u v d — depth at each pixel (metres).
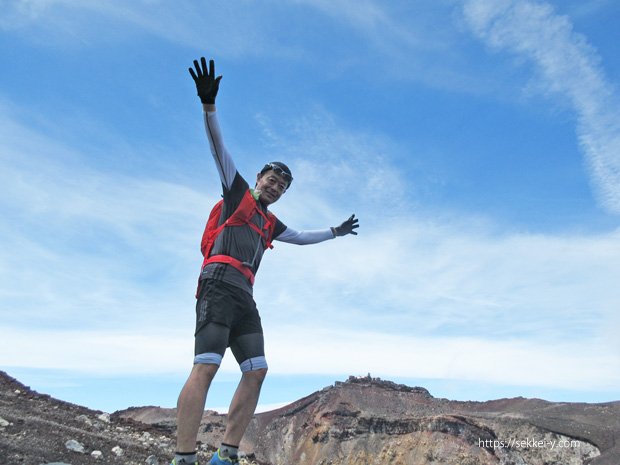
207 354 3.79
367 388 157.50
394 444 131.00
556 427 128.12
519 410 144.62
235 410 4.08
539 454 122.56
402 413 142.62
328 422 143.50
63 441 5.72
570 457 118.94
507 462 119.50
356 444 134.25
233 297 3.96
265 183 4.36
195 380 3.72
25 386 9.23
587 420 132.88
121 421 8.88
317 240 5.19
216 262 4.00
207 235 4.17
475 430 129.62
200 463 7.02
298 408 160.00
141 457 6.14
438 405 149.12
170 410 106.31
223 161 3.97
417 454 125.06
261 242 4.30
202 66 3.66
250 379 4.12
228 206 4.14
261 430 160.12
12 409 7.23
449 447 123.75
